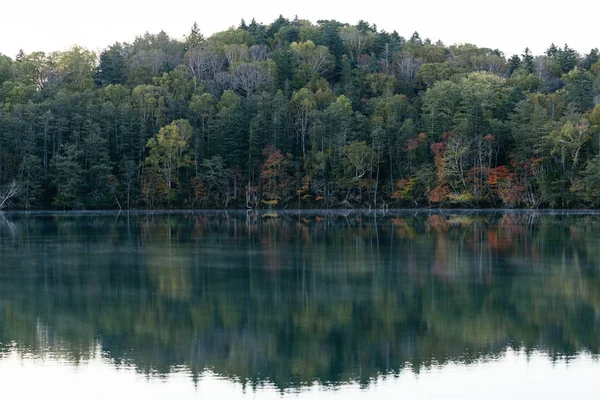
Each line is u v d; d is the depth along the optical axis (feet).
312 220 387.55
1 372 114.21
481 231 306.55
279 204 501.15
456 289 172.24
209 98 534.37
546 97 527.81
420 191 494.59
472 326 139.03
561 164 460.14
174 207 501.15
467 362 118.73
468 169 485.15
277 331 136.15
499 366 116.47
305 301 160.45
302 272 197.36
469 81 558.97
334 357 121.39
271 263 213.46
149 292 171.01
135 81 597.52
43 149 476.13
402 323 140.97
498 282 180.24
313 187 498.28
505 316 145.59
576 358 120.06
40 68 613.52
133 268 205.36
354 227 335.06
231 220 388.16
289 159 503.61
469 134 479.00
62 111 490.08
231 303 159.02
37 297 165.89
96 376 112.68
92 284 181.16
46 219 390.83
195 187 498.69
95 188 476.95
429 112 518.37
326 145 504.84
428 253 233.55
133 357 121.19
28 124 469.98
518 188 465.06
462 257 223.30
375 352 123.34
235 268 204.54
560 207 465.88
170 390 107.04
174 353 123.24
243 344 128.16
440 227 330.95
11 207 465.88
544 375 112.27
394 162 505.66
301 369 115.44
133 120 498.69
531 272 194.70
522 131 471.21
